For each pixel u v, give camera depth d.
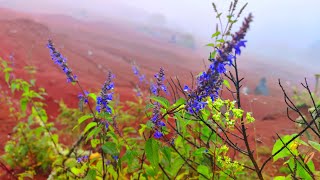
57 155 4.89
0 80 8.30
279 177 2.91
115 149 3.03
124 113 5.93
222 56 2.23
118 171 3.40
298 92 7.92
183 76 5.28
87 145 5.50
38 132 5.03
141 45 13.91
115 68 10.71
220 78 2.63
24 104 5.01
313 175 2.74
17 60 10.13
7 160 5.02
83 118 3.10
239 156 5.03
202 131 3.40
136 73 6.67
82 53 11.85
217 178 3.20
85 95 3.29
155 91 3.15
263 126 6.30
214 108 2.86
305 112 6.41
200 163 3.51
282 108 7.12
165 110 2.77
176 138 3.57
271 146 5.47
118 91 8.39
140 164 3.62
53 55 3.28
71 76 3.29
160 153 3.39
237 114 2.67
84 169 3.71
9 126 6.27
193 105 2.51
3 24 12.96
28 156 5.05
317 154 4.95
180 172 4.15
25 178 4.82
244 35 2.17
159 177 3.67
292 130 5.88
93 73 10.35
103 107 2.98
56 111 7.55
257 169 2.81
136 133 5.32
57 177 4.41
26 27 13.12
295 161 2.72
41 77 9.07
